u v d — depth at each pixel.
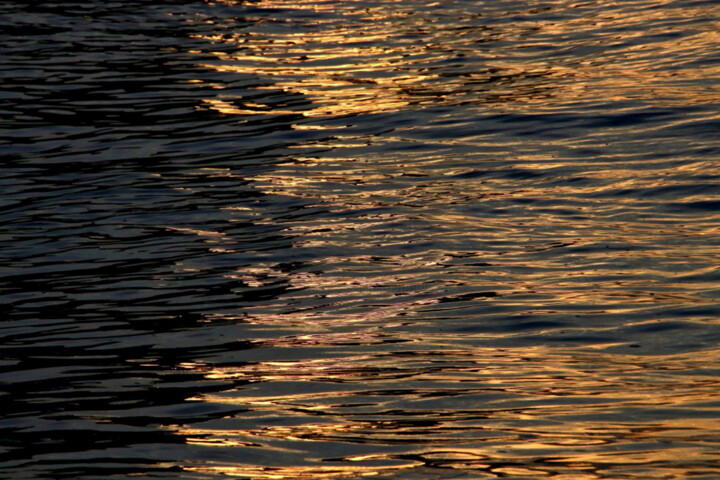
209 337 18.28
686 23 41.75
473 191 26.05
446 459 13.34
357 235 23.41
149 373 16.83
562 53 39.06
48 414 15.42
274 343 17.92
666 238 22.30
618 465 12.82
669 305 18.77
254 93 36.28
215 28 46.12
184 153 30.20
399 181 27.09
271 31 45.34
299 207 25.45
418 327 18.41
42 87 37.34
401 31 44.56
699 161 26.89
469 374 16.30
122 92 36.69
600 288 19.80
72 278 21.42
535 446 13.55
